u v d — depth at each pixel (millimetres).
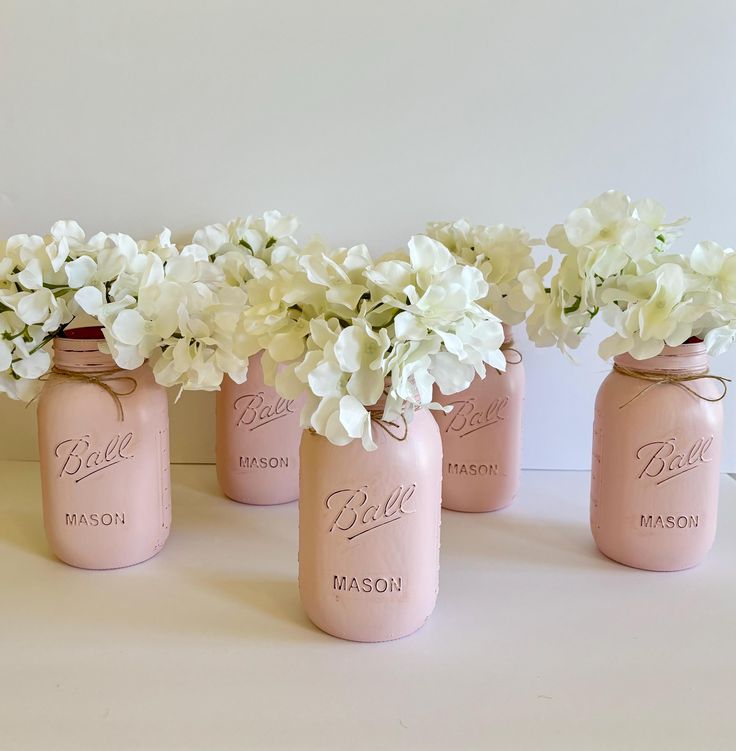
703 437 741
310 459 644
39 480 1019
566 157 988
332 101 976
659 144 983
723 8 946
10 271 698
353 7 951
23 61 960
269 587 753
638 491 759
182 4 950
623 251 681
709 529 770
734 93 968
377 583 640
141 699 583
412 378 582
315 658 636
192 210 1004
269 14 953
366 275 569
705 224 1003
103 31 955
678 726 558
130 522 768
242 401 912
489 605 720
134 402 756
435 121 980
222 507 941
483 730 552
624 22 952
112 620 689
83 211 1002
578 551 831
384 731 550
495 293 816
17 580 758
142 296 703
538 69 966
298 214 1007
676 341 671
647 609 713
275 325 598
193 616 698
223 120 981
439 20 954
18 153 984
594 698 587
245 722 559
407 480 627
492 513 935
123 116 978
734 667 627
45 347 767
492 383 899
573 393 1056
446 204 1001
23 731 547
